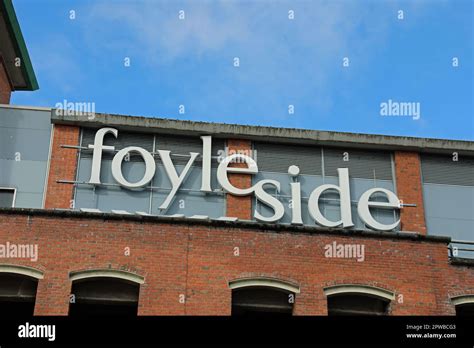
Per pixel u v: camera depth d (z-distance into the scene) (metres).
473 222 22.05
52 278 17.88
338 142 22.22
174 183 20.81
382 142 22.38
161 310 17.88
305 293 18.52
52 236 18.30
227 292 18.23
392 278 18.97
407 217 21.58
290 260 18.80
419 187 22.12
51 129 21.52
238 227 19.00
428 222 21.86
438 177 22.55
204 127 21.70
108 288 18.61
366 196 21.31
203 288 18.20
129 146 21.41
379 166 22.39
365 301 19.30
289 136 22.00
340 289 18.69
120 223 18.66
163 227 18.75
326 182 21.88
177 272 18.30
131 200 20.69
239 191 20.92
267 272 18.59
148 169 20.83
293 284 18.56
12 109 21.66
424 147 22.53
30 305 19.38
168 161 21.12
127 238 18.50
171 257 18.44
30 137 21.33
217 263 18.52
